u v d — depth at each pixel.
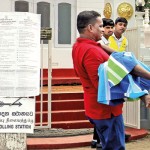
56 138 8.18
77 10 13.96
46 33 8.53
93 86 3.90
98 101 3.67
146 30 10.44
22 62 4.75
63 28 13.87
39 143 7.73
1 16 4.73
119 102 3.66
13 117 4.76
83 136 8.41
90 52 3.82
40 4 13.74
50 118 8.91
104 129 3.94
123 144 3.99
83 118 9.62
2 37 4.73
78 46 3.96
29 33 4.76
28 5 13.62
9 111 4.75
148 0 23.83
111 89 3.57
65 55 13.63
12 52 4.73
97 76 3.79
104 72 3.62
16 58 4.74
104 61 3.81
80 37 4.03
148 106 3.48
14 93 4.73
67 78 12.60
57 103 9.75
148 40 10.41
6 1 13.24
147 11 13.84
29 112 4.77
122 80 3.54
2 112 4.75
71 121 9.43
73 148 7.75
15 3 13.48
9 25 4.74
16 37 4.74
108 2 14.55
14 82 4.73
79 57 3.91
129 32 9.10
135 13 14.38
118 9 14.80
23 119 4.77
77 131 8.84
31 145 7.64
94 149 7.59
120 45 8.11
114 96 3.57
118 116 3.95
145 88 3.71
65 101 9.84
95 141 7.55
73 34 13.98
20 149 4.78
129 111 9.28
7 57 4.74
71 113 9.53
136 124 9.12
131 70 3.54
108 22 7.45
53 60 13.48
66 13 13.93
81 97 10.28
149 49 10.54
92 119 3.98
